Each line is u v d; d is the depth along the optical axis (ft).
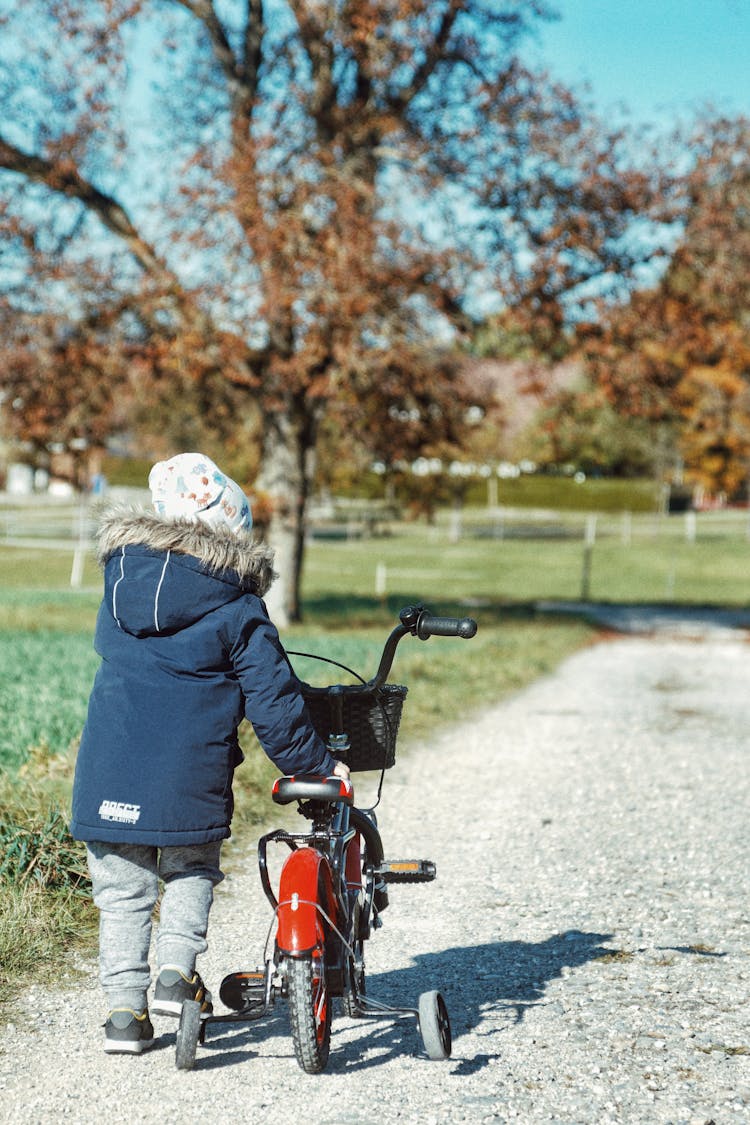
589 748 36.45
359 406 73.51
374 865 13.50
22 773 23.45
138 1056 12.84
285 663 12.38
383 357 68.23
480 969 16.11
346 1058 12.94
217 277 66.90
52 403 74.95
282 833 12.66
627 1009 14.52
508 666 58.49
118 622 12.38
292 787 12.12
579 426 80.53
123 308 71.20
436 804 27.73
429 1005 12.38
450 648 65.82
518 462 207.51
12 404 75.97
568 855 22.80
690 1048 13.26
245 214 65.16
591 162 71.26
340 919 12.61
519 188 72.13
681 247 72.84
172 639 12.22
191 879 12.62
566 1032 13.75
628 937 17.63
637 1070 12.64
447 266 68.69
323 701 12.92
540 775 31.73
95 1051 12.94
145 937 12.55
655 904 19.43
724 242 71.87
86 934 16.78
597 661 69.15
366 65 71.31
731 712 45.73
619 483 297.94
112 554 12.59
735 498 316.19
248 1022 14.08
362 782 30.40
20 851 18.04
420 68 75.46
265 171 66.64
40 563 144.97
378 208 69.62
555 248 71.46
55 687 34.78
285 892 11.78
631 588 150.71
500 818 26.21
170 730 11.97
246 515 13.05
